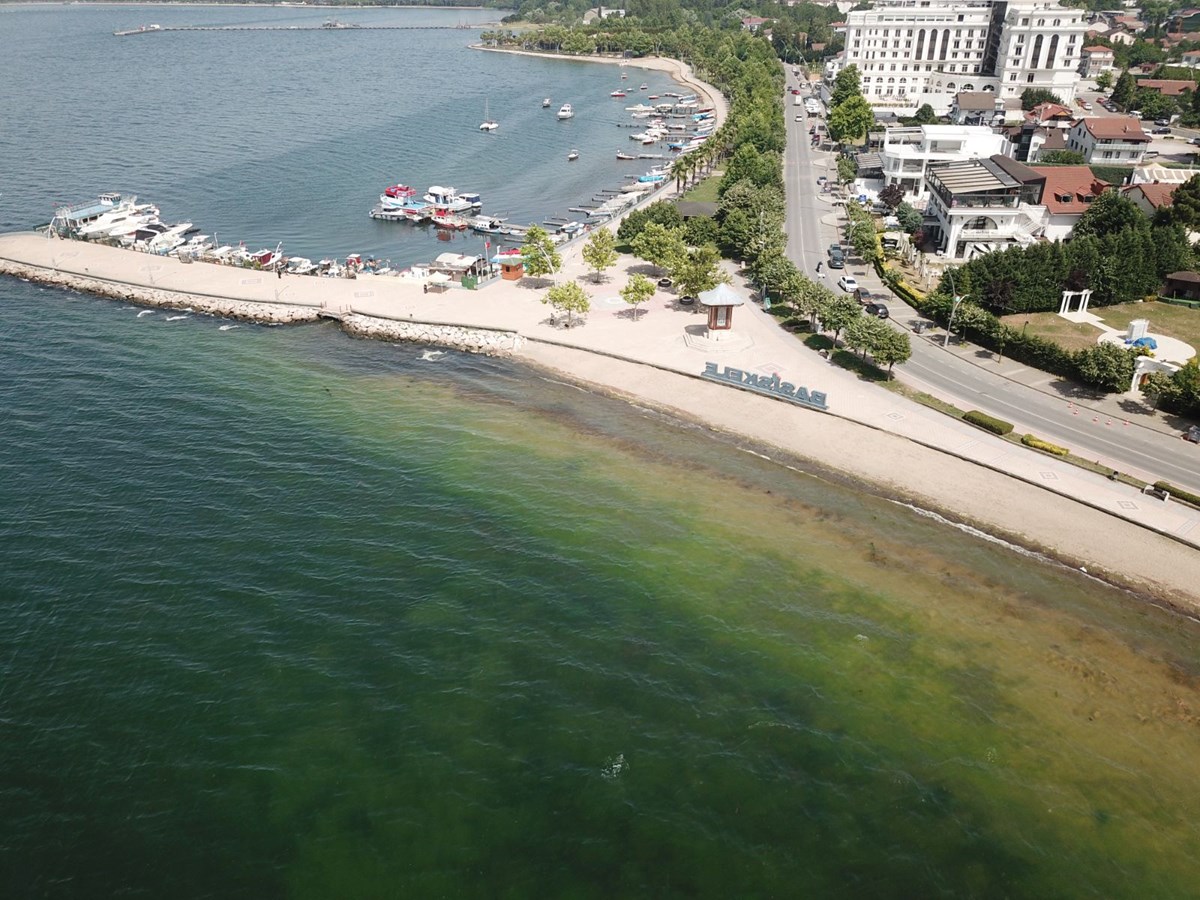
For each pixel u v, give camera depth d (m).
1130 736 55.53
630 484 84.25
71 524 74.94
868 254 143.38
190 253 151.25
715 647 62.34
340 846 46.91
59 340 118.12
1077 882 45.91
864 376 105.19
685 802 49.91
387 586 67.88
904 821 49.09
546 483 84.00
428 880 45.16
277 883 44.94
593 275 143.62
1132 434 90.62
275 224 180.12
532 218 188.75
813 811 49.56
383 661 60.03
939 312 118.75
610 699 57.19
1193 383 91.44
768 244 136.25
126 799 49.53
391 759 52.25
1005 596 69.00
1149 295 126.06
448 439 92.38
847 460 88.00
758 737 54.53
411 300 131.88
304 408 99.06
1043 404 97.50
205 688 57.31
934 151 177.88
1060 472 84.12
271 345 118.31
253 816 48.53
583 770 51.78
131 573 68.62
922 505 80.88
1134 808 50.25
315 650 60.88
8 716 54.84
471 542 74.06
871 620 65.88
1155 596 69.06
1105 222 134.75
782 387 99.69
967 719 56.44
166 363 111.25
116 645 60.94
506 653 61.09
